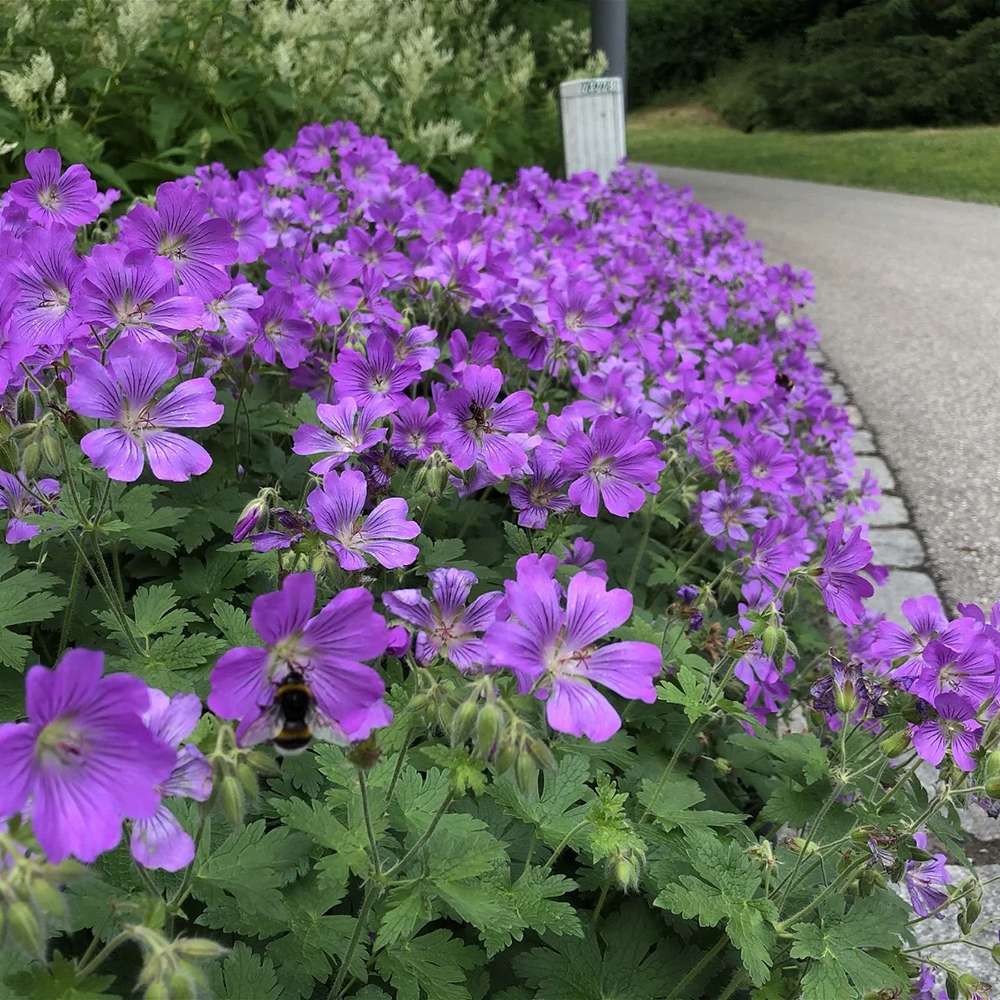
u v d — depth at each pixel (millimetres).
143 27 822
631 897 334
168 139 880
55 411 304
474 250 530
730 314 876
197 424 282
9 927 170
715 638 407
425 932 306
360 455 367
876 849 319
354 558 287
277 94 953
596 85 1258
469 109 1206
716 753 435
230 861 269
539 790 332
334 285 488
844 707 344
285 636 198
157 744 174
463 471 363
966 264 1574
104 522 321
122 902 203
